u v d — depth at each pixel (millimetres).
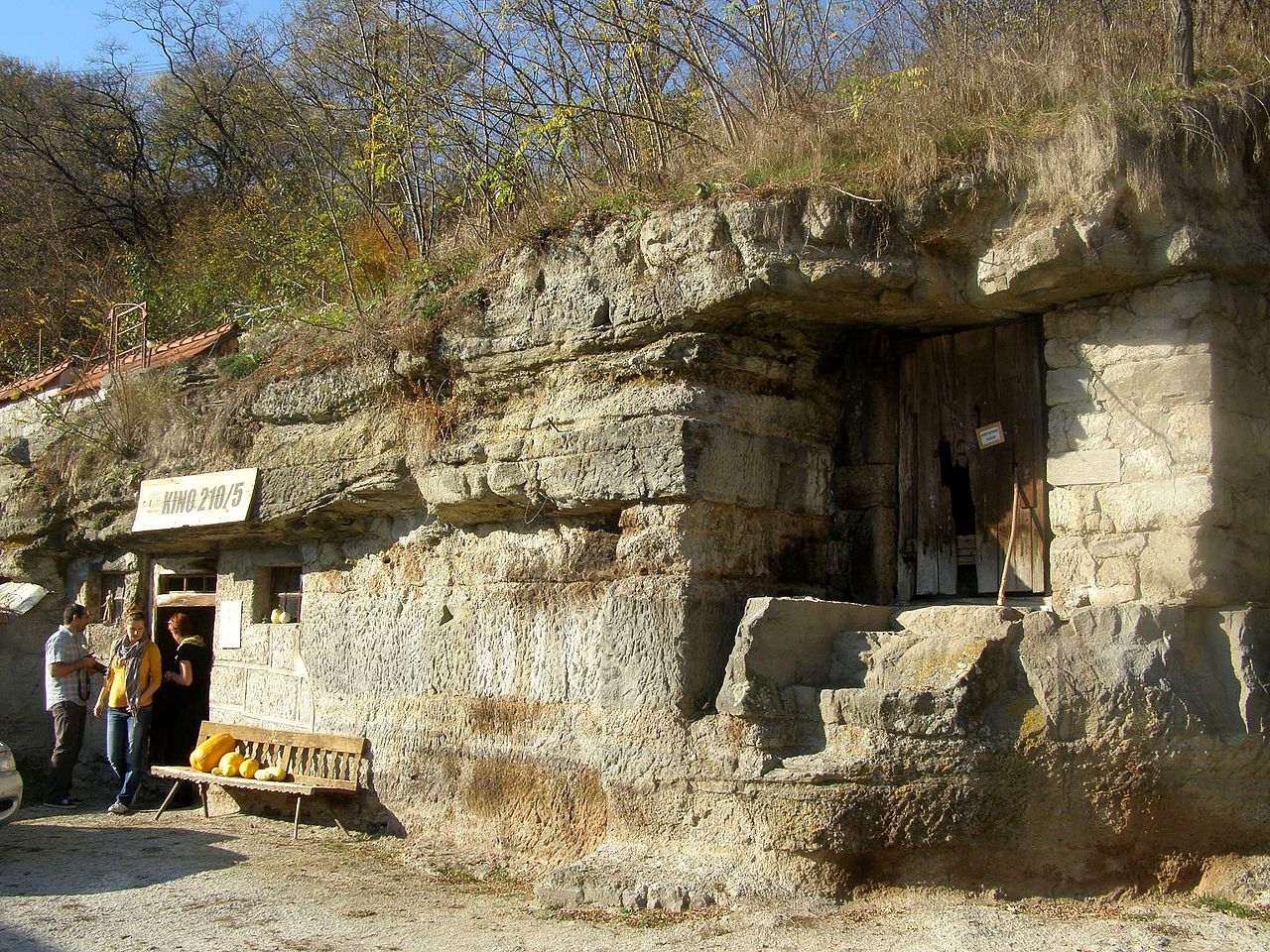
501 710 8461
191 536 11359
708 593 7535
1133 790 6527
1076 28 8305
